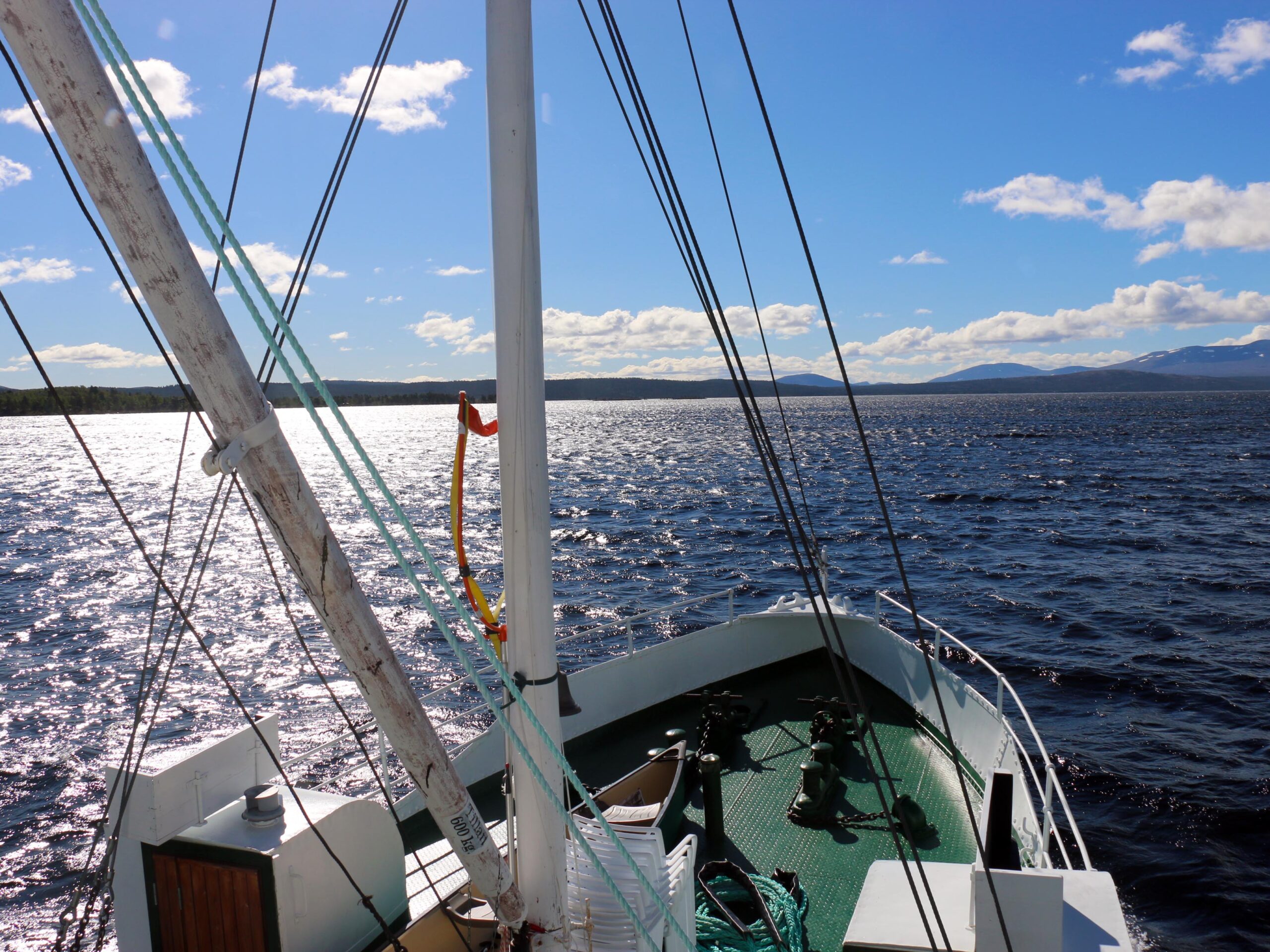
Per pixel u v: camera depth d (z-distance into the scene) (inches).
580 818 200.4
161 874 200.7
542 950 143.2
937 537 1947.6
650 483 3179.1
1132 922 508.7
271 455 98.7
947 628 1165.7
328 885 206.7
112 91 85.0
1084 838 594.9
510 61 129.3
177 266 90.1
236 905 195.6
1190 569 1531.7
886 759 382.3
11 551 1893.5
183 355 93.3
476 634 117.5
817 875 301.6
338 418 103.9
